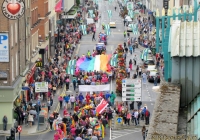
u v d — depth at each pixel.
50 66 151.38
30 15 132.12
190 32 31.88
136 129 96.00
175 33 32.03
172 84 31.06
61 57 178.38
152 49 175.00
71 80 140.88
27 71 119.62
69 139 81.06
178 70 31.33
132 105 107.38
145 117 98.25
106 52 193.50
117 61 152.25
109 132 94.00
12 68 100.81
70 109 110.31
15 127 94.38
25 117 98.25
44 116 97.56
